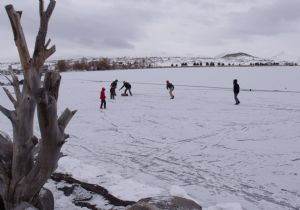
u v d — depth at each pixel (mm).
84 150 12781
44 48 4125
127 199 6066
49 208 5180
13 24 4016
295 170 10234
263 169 10375
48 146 4207
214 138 14641
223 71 68875
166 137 14984
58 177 7227
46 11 4016
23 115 4242
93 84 47594
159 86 42406
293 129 16141
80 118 20062
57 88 4055
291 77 49750
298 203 7918
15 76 4375
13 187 4414
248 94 31781
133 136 15258
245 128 16578
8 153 4555
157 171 10203
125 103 26734
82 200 6441
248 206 7738
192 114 20984
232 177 9672
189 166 10711
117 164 10914
